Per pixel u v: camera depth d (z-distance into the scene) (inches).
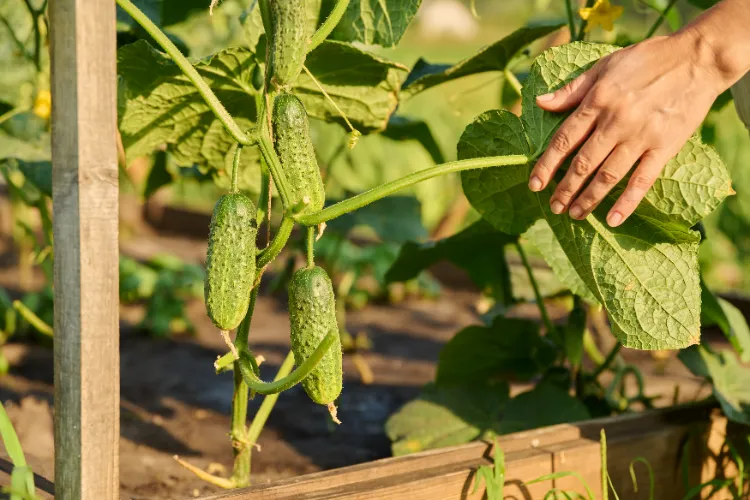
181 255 149.6
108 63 57.9
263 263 61.9
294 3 59.9
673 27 79.4
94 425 58.5
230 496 62.1
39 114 80.0
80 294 58.0
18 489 59.1
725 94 77.8
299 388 90.7
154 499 70.9
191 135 72.0
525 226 68.4
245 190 75.8
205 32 96.6
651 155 60.8
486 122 64.7
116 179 58.3
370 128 72.9
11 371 91.0
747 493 74.5
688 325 64.1
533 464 67.6
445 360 81.2
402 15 68.3
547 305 126.0
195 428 80.2
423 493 64.8
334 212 60.4
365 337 111.0
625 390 84.3
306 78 69.7
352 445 79.1
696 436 72.9
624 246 64.5
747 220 152.9
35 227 154.8
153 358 99.3
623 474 70.5
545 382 77.6
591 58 63.1
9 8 83.7
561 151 61.2
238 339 63.4
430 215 163.9
